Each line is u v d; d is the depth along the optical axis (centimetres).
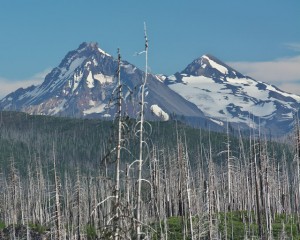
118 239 3509
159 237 10950
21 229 17400
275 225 14150
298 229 13300
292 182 19925
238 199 18188
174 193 17200
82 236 12669
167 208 17500
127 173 3600
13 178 19488
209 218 10425
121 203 3553
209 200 11412
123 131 3519
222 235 12838
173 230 12550
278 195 17288
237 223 14175
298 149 11525
